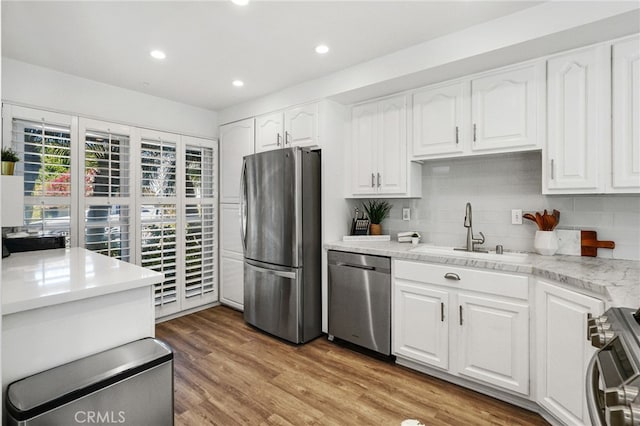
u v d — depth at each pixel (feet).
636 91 5.85
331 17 6.56
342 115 10.16
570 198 7.46
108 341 4.65
